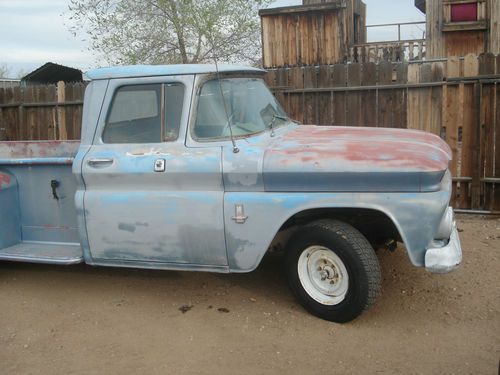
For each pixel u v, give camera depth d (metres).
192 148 4.32
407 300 4.60
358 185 3.93
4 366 3.80
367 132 4.66
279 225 4.10
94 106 4.69
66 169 4.97
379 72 7.47
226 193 4.23
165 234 4.40
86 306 4.76
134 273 5.50
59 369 3.74
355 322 4.25
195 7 13.53
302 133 4.64
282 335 4.09
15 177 5.21
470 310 4.39
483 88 6.95
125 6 13.88
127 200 4.46
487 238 6.18
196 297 4.85
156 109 4.50
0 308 4.79
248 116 4.59
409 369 3.55
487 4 13.30
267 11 14.62
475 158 7.07
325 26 14.48
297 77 7.85
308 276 4.28
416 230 3.84
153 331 4.25
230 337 4.10
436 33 13.84
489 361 3.62
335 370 3.58
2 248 5.11
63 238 5.16
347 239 3.99
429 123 7.36
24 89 9.41
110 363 3.79
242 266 4.27
